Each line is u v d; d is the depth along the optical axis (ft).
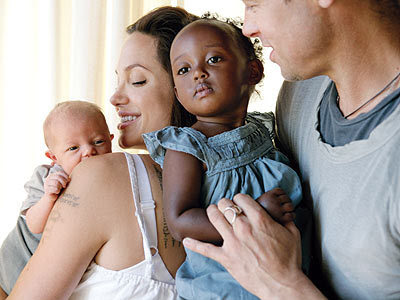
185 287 3.00
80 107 4.19
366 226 2.48
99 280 3.23
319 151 3.02
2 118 6.83
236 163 3.07
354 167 2.61
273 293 2.66
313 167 3.12
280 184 3.06
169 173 3.03
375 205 2.43
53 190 3.41
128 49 4.23
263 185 3.10
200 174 3.03
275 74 8.30
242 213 2.77
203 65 3.08
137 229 3.25
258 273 2.68
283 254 2.68
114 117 6.67
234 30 3.28
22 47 6.79
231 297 2.88
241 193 2.88
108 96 6.96
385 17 2.53
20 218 4.05
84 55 6.68
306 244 3.00
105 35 6.89
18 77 6.83
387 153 2.42
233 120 3.25
